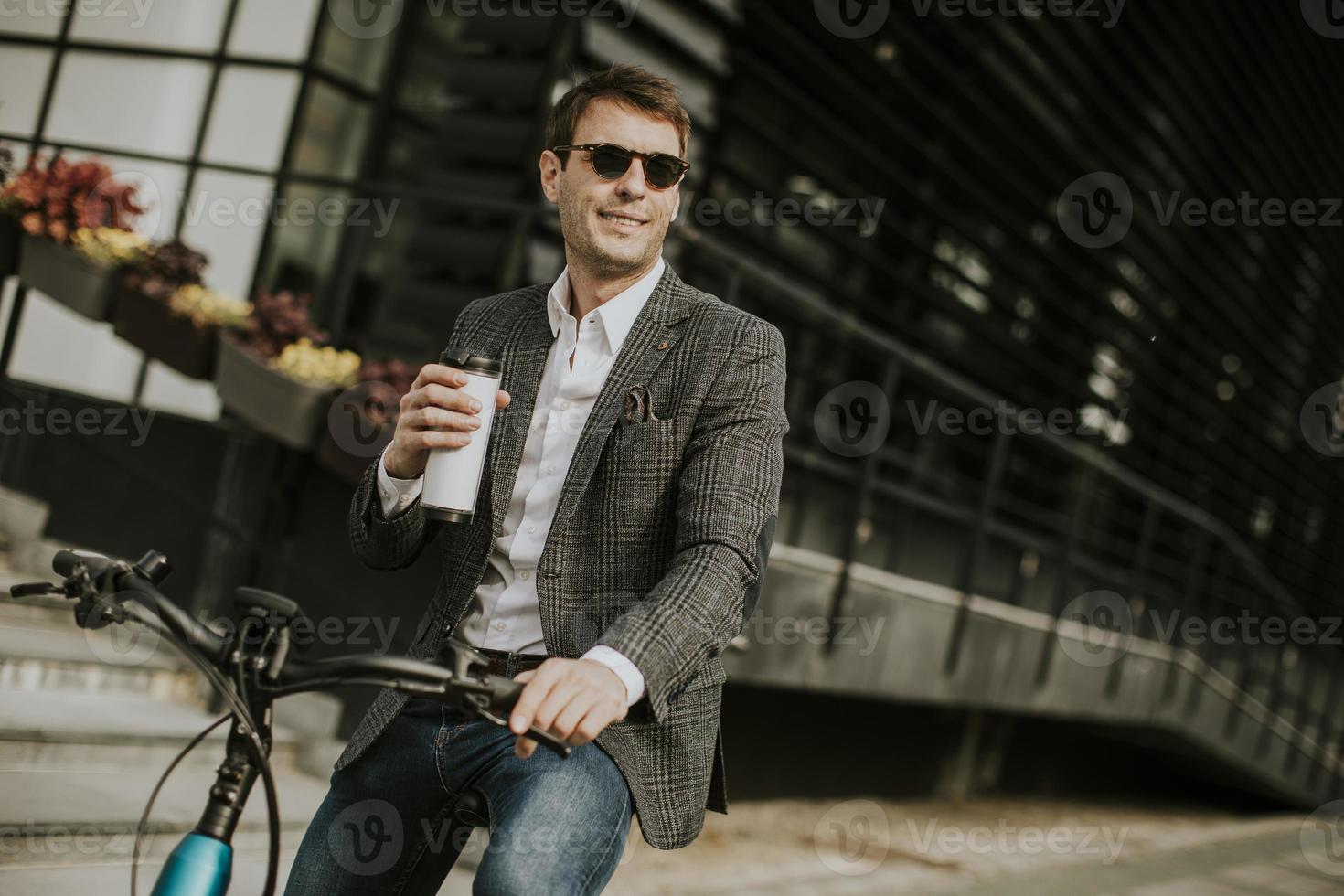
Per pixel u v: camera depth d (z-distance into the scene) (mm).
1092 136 8453
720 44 5984
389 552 1798
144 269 5062
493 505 1712
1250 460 12305
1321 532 14633
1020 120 7941
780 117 6465
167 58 6383
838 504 6871
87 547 5312
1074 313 8656
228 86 6234
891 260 7199
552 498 1709
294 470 4719
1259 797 11305
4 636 4137
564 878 1448
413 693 1303
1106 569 8273
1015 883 5207
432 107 6469
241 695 1333
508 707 1326
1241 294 11375
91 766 3619
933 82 7129
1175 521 10883
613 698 1365
